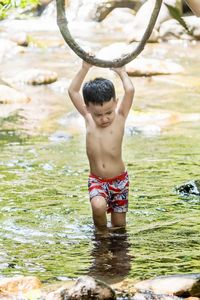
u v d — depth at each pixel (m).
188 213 7.76
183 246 6.79
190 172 9.32
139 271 6.17
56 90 16.25
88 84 7.37
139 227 7.37
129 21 26.94
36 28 26.03
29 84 16.73
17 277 5.89
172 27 23.14
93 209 7.30
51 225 7.41
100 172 7.40
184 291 5.61
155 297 5.54
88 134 7.46
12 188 8.66
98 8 27.53
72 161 9.97
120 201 7.38
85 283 5.51
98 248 6.78
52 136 11.65
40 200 8.20
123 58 6.52
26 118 13.26
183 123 12.70
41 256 6.58
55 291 5.54
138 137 11.58
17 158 10.15
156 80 17.22
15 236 7.11
